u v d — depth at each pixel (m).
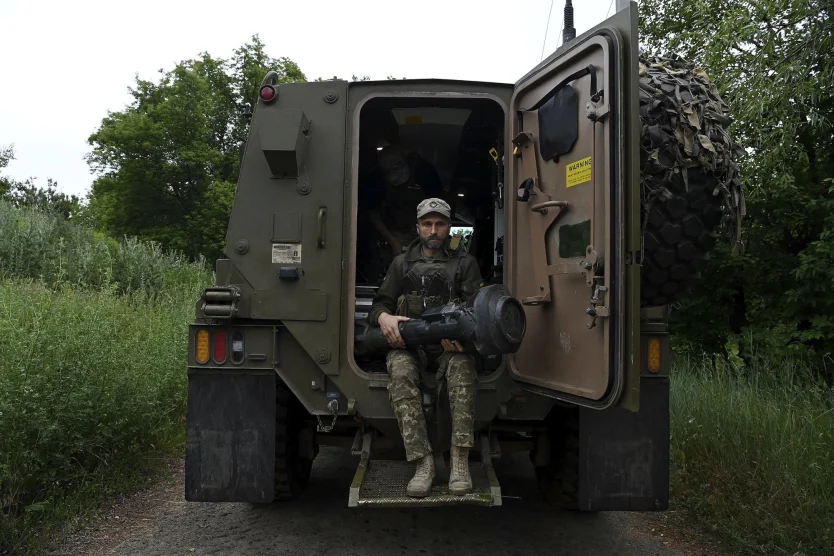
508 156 3.77
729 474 4.36
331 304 3.64
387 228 5.07
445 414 3.49
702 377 6.26
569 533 4.00
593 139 2.95
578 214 3.08
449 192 5.18
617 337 2.72
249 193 3.68
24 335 4.37
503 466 5.55
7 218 12.07
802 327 7.54
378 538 3.84
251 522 4.02
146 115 28.97
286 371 3.68
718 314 8.42
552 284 3.33
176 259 15.16
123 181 28.81
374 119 4.61
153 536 3.75
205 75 31.88
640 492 3.68
